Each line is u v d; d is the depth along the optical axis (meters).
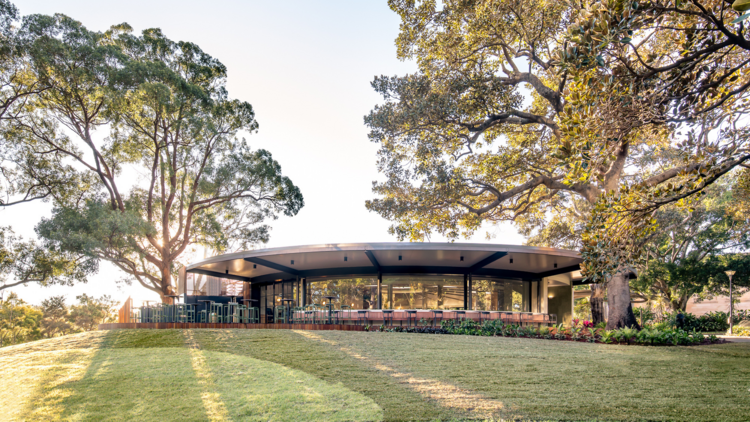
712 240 28.84
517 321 16.89
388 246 14.71
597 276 8.16
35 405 6.28
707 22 7.41
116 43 23.83
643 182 7.82
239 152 26.31
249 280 24.56
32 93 22.08
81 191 24.38
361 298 18.97
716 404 6.18
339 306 19.20
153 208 25.50
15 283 22.41
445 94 16.62
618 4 6.30
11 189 23.33
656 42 12.44
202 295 22.00
